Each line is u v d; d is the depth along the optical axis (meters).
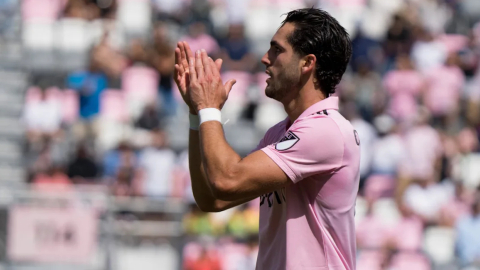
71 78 44.38
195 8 50.88
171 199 34.88
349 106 43.12
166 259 33.59
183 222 34.22
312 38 10.44
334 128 10.22
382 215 38.34
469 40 52.06
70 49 48.09
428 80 47.66
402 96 46.53
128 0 51.31
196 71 10.55
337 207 10.32
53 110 42.53
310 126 10.19
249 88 44.88
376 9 55.56
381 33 53.84
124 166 37.19
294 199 10.40
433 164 41.78
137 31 50.78
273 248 10.66
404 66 47.50
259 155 10.05
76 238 32.53
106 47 45.34
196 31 48.50
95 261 32.56
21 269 32.00
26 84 45.56
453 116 46.44
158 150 37.91
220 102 10.44
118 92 44.69
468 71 49.00
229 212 34.88
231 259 33.91
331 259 10.32
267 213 10.78
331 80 10.65
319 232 10.33
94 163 37.19
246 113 44.50
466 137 44.78
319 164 10.14
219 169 9.84
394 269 35.69
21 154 41.00
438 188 40.31
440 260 36.88
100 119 42.41
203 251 33.81
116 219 33.28
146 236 33.56
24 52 47.41
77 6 49.31
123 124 43.16
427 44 50.59
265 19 53.38
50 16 49.91
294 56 10.52
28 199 32.38
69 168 36.94
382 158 41.50
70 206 32.59
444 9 56.50
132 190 36.62
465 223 36.81
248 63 47.06
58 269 32.34
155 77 45.50
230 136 43.56
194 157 11.30
